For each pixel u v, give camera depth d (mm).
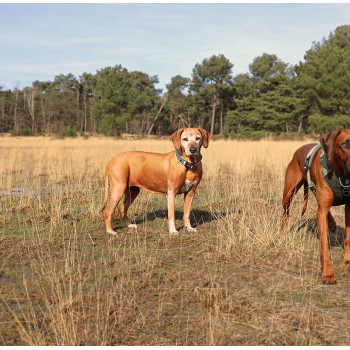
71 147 23812
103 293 3385
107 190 5426
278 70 73500
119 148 21406
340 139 3420
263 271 3914
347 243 3994
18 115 80875
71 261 4121
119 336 2723
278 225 5363
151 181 5371
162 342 2637
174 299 3275
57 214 6039
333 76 31078
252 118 47219
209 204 7266
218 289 3426
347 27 53125
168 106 71812
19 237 5121
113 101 52688
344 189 3557
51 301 3252
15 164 13648
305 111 48000
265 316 2980
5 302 3236
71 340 2586
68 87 104062
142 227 5672
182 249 4594
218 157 14820
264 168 12438
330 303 3201
